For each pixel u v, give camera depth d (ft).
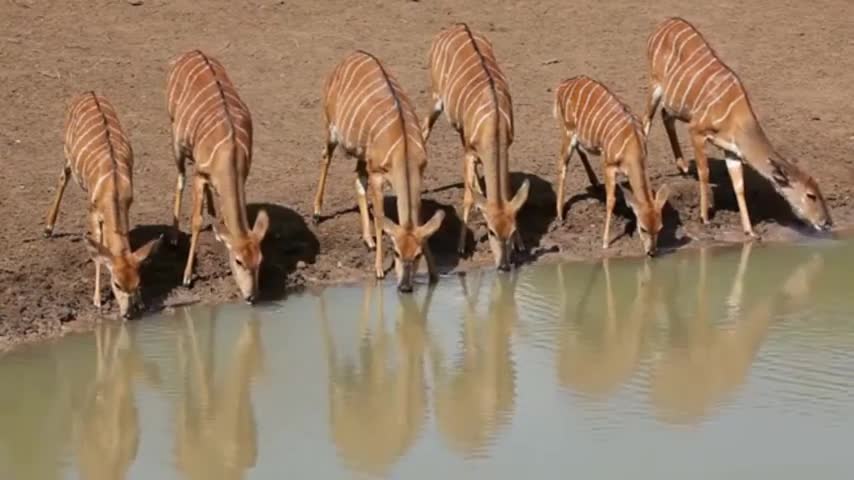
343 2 71.72
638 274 51.06
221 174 47.34
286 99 61.82
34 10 68.13
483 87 51.03
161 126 58.75
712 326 46.88
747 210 55.16
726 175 57.47
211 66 49.85
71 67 63.16
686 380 42.96
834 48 69.82
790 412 40.75
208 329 46.26
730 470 37.37
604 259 52.24
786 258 52.60
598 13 72.33
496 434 39.73
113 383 42.91
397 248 48.34
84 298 47.24
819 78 66.69
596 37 69.72
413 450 38.96
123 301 45.98
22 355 44.24
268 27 68.59
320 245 51.29
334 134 51.34
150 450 39.19
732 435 39.37
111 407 41.60
